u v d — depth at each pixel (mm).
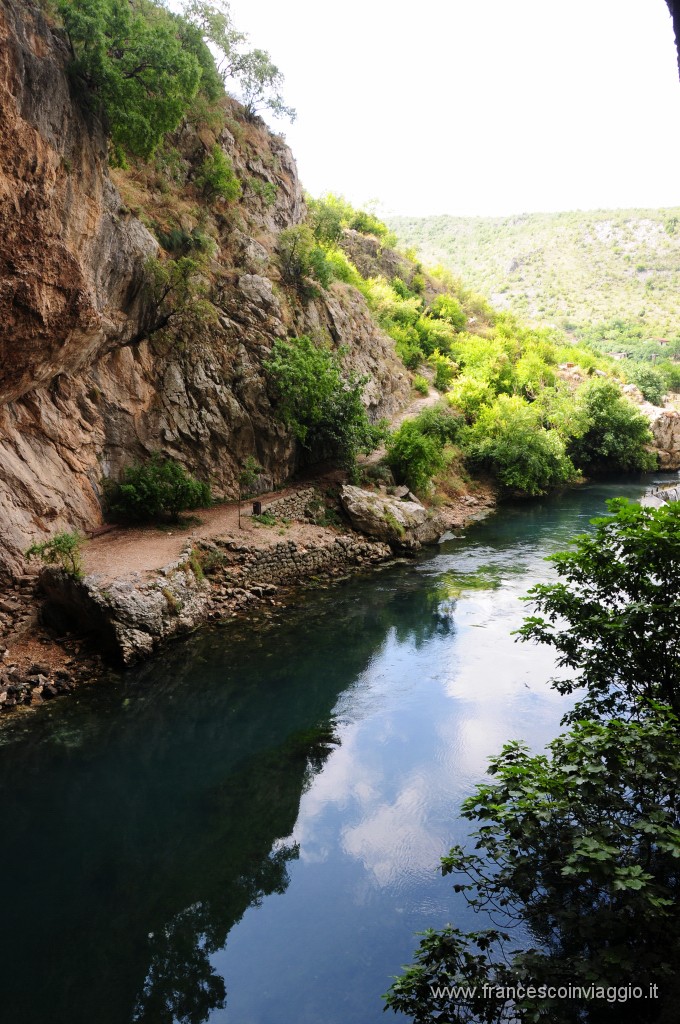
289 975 6383
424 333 47625
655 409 51094
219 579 17094
